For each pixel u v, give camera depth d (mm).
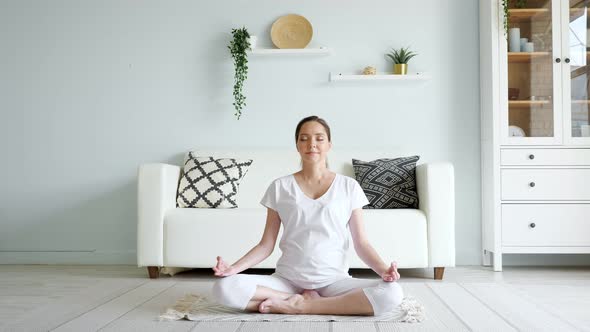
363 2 3904
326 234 2082
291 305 2049
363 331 1862
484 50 3732
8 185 3938
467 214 3820
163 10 3941
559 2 3564
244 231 3096
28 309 2285
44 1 3949
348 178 2164
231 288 2008
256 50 3830
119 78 3938
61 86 3938
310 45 3898
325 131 2143
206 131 3918
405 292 2629
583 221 3479
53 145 3938
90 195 3918
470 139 3834
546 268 3633
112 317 2111
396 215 3111
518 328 1928
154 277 3178
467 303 2359
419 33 3881
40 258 3889
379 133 3881
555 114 3535
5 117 3943
